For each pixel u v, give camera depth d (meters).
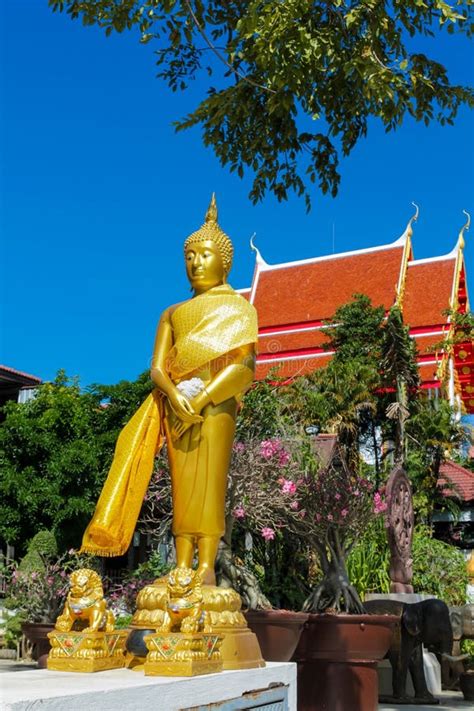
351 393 24.56
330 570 10.20
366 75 8.87
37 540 16.25
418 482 23.50
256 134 10.95
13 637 15.14
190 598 5.25
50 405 18.16
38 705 3.78
